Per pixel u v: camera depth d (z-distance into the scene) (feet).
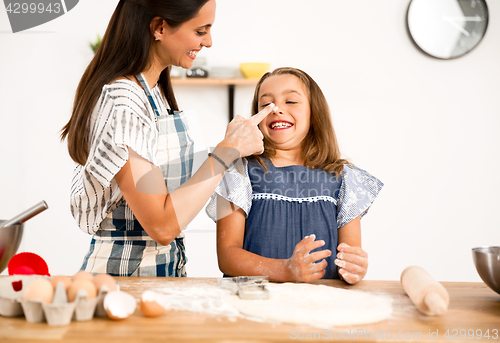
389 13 8.52
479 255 2.43
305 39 8.64
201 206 2.83
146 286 2.74
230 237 3.59
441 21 8.37
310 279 2.90
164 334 1.91
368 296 2.50
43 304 1.98
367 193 3.95
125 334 1.90
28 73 8.86
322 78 8.66
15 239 2.68
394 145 8.66
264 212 3.71
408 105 8.61
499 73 8.46
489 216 8.61
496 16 8.41
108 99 2.79
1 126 8.90
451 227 8.66
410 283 2.43
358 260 2.95
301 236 3.67
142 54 2.99
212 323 2.06
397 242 8.70
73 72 8.87
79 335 1.88
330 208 3.76
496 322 2.13
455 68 8.52
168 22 2.90
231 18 8.67
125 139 2.64
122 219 3.20
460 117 8.57
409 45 8.54
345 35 8.61
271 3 8.64
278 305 2.28
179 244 3.64
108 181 2.67
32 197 8.92
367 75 8.61
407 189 8.68
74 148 2.96
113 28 3.04
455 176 8.63
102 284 2.16
